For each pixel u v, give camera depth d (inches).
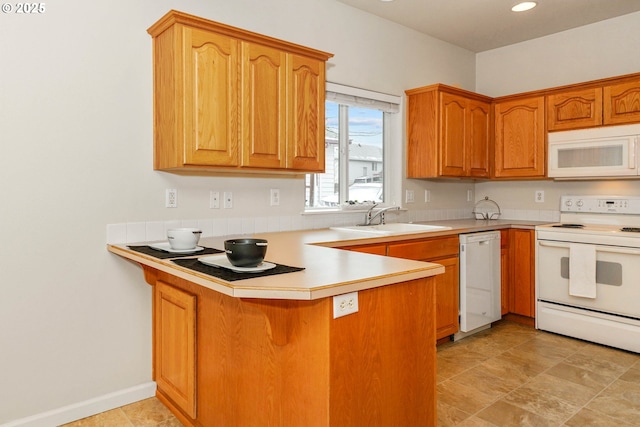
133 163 91.8
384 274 56.4
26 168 79.4
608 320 121.3
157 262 68.0
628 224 138.5
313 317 52.7
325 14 124.4
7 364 78.5
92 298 87.7
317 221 125.6
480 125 153.6
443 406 88.2
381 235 107.5
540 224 144.5
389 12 135.6
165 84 88.2
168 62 86.5
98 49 86.7
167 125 88.0
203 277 55.3
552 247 133.8
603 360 112.3
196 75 85.0
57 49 82.0
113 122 89.0
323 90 107.2
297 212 120.6
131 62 90.9
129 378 93.0
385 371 57.6
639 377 101.8
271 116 96.6
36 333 81.4
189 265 63.1
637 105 124.5
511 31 153.3
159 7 94.3
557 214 156.5
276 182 115.8
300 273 56.9
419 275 60.3
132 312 93.0
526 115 150.6
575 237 127.4
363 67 134.8
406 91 146.9
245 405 66.4
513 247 146.1
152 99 94.0
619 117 128.3
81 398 86.8
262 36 93.5
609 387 96.7
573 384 98.2
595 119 133.5
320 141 106.8
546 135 145.7
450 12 135.9
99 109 87.1
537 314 138.4
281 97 98.3
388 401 58.1
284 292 48.4
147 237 94.0
